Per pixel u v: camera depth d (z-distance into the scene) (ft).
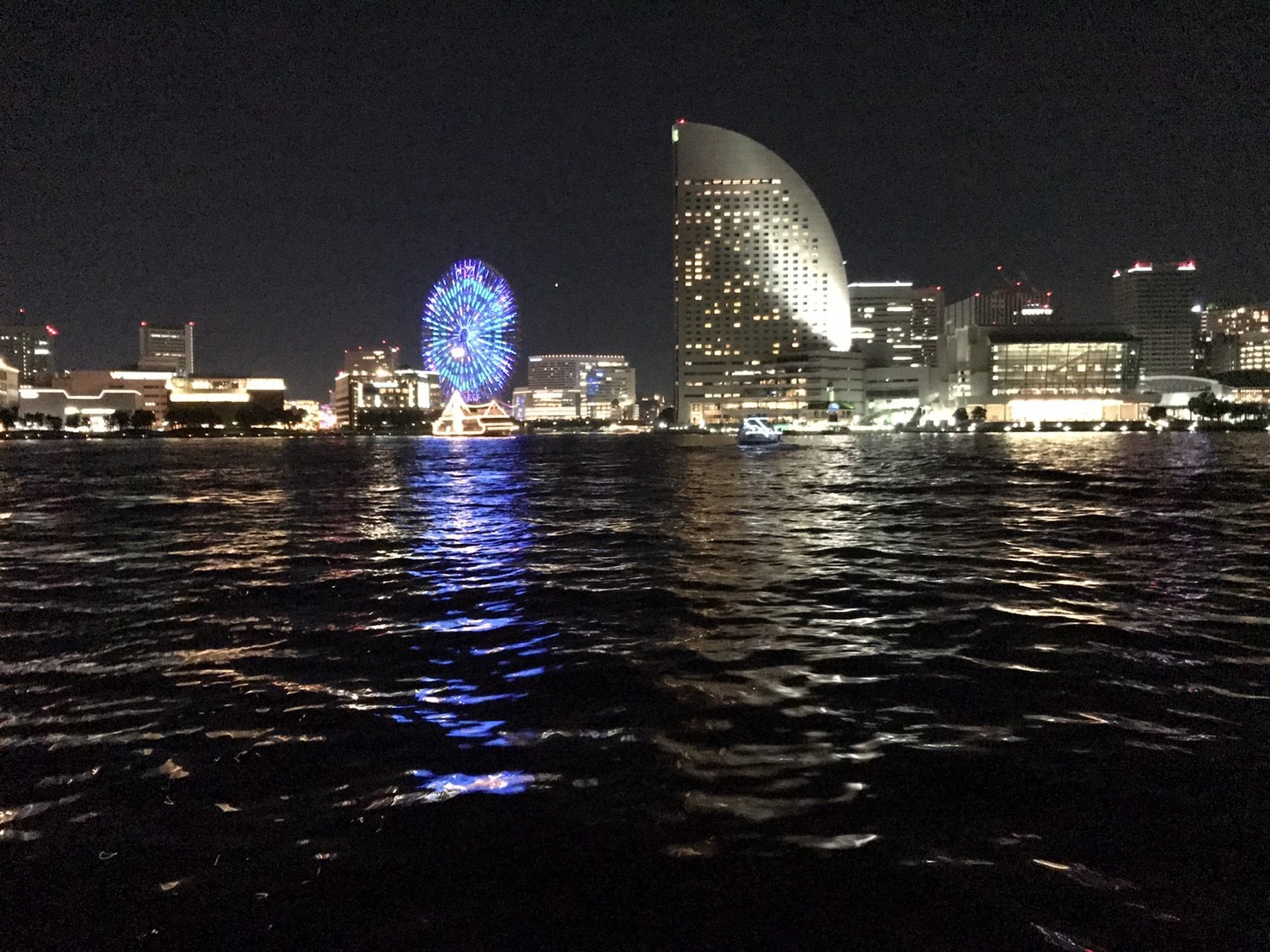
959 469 186.19
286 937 15.69
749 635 37.65
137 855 18.49
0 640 37.65
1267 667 32.22
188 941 15.62
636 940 15.43
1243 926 15.71
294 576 54.95
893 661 33.22
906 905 16.38
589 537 74.33
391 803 20.71
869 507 101.24
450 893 16.93
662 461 245.24
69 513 102.63
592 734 25.27
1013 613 41.86
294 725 26.32
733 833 19.08
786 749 23.91
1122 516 90.68
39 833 19.47
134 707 28.17
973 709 27.32
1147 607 43.24
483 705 28.14
